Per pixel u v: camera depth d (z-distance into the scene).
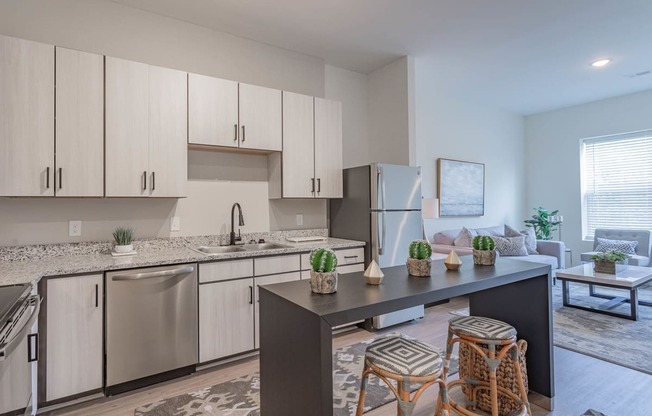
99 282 2.20
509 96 5.51
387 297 1.43
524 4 2.93
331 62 4.05
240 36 3.42
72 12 2.68
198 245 3.15
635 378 2.44
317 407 1.21
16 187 2.19
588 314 3.79
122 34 2.86
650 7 2.99
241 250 3.24
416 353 1.45
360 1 2.85
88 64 2.42
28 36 2.53
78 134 2.38
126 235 2.67
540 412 2.04
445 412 1.42
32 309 1.60
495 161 6.20
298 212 3.75
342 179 3.70
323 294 1.47
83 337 2.15
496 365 1.76
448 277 1.80
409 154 3.90
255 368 2.65
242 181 3.40
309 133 3.44
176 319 2.44
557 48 3.79
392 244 3.46
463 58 4.02
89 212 2.71
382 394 2.31
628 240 5.23
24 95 2.22
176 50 3.10
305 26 3.24
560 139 6.25
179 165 2.75
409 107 3.92
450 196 5.47
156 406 2.14
